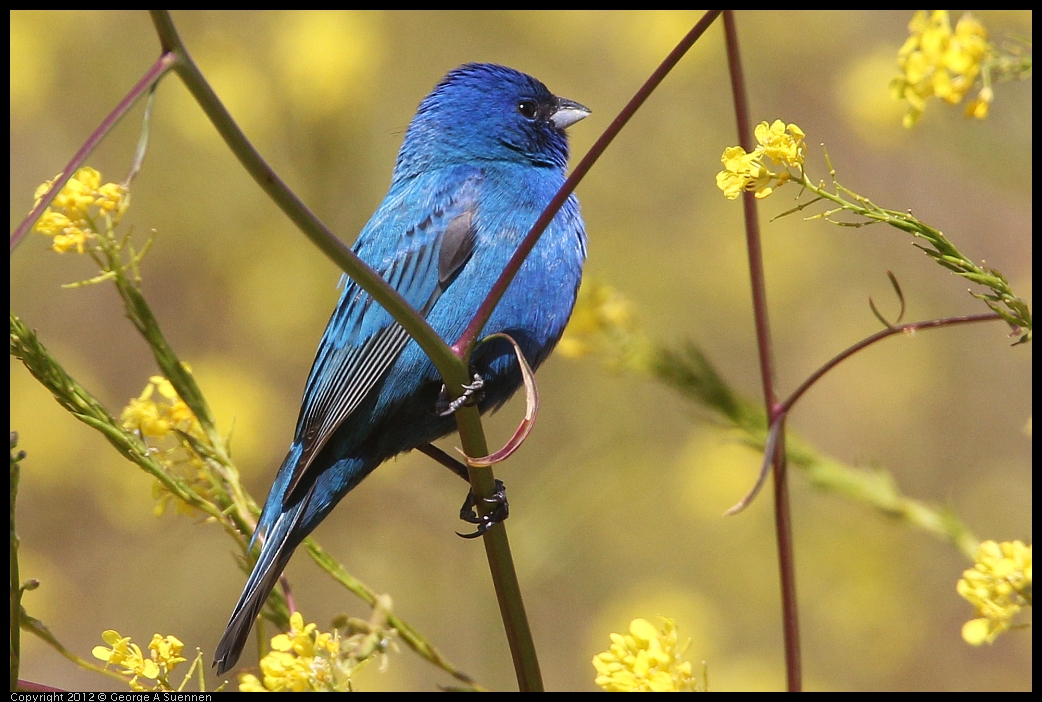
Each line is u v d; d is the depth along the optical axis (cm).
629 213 1532
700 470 1313
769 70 1528
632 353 666
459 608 1277
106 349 1399
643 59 1512
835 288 1537
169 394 562
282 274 1373
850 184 1532
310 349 1362
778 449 503
